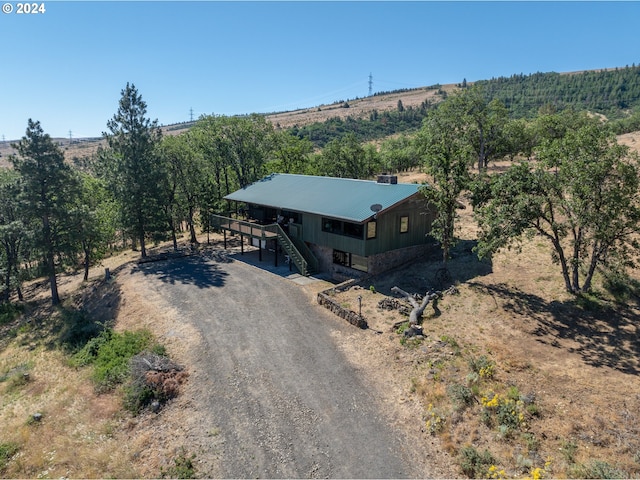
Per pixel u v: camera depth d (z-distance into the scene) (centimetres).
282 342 1839
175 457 1207
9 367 2144
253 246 3609
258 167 4628
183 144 3812
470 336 1720
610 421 1171
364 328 1898
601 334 1664
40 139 2877
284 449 1215
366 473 1110
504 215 1867
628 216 1708
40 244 2945
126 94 3325
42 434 1393
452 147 2364
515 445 1120
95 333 2231
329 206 2628
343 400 1417
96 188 4306
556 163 1927
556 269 2259
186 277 2838
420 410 1319
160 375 1571
